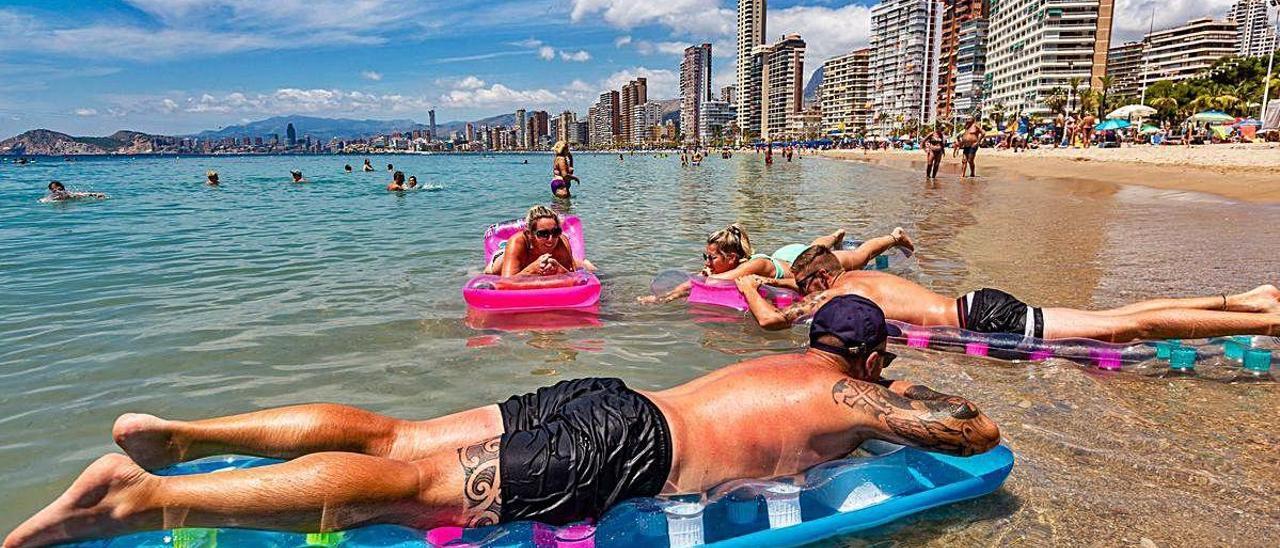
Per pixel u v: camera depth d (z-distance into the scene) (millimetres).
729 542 2426
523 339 4930
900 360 4367
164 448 2404
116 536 2209
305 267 7617
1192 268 7160
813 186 21641
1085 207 13133
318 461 2254
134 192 20859
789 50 183500
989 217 11898
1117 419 3477
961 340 4539
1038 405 3660
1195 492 2799
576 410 2562
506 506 2398
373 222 12172
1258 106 63469
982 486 2773
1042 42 106312
